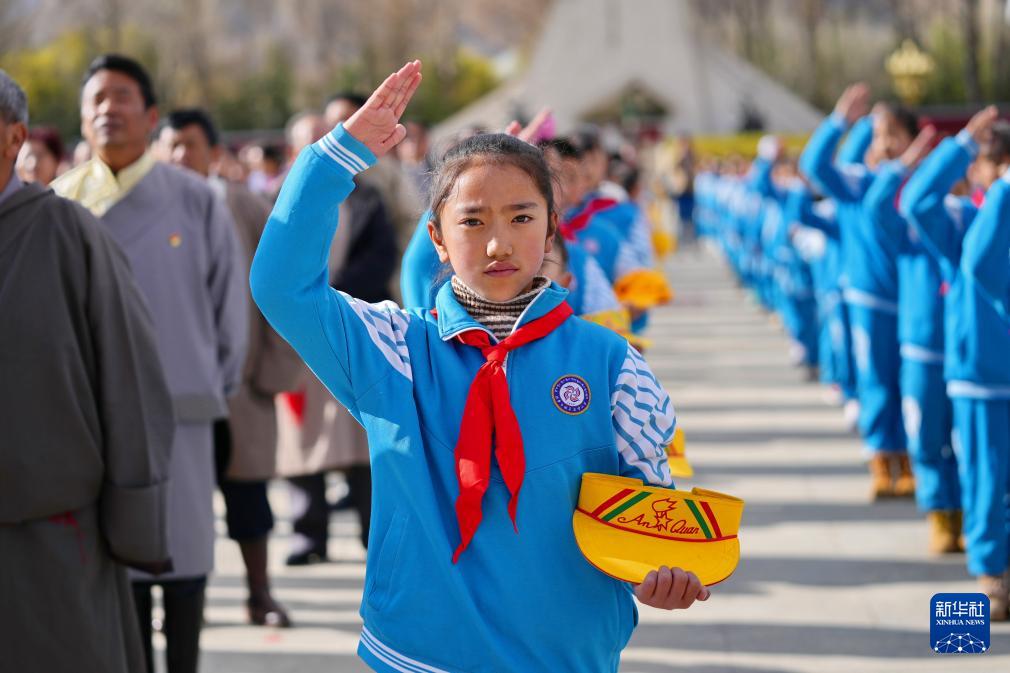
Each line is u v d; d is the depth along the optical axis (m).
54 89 70.44
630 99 83.44
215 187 9.93
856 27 107.50
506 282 4.52
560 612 4.45
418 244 6.05
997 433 8.97
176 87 87.88
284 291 4.36
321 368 4.52
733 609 9.59
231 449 8.48
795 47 109.88
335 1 112.44
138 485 5.89
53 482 5.67
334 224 4.38
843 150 13.14
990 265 8.67
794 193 15.36
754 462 14.62
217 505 13.56
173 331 7.65
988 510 9.01
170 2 88.69
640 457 4.60
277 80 86.88
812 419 17.05
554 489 4.45
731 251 34.94
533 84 84.06
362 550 11.20
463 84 99.69
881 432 12.58
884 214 10.70
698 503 4.41
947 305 9.22
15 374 5.64
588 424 4.52
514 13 136.12
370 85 99.75
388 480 4.52
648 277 9.02
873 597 9.78
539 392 4.51
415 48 104.38
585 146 9.36
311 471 10.66
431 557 4.44
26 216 5.78
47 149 10.13
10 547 5.66
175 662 7.52
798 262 20.09
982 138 9.31
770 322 26.86
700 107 82.81
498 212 4.46
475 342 4.56
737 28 111.06
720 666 8.40
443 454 4.50
